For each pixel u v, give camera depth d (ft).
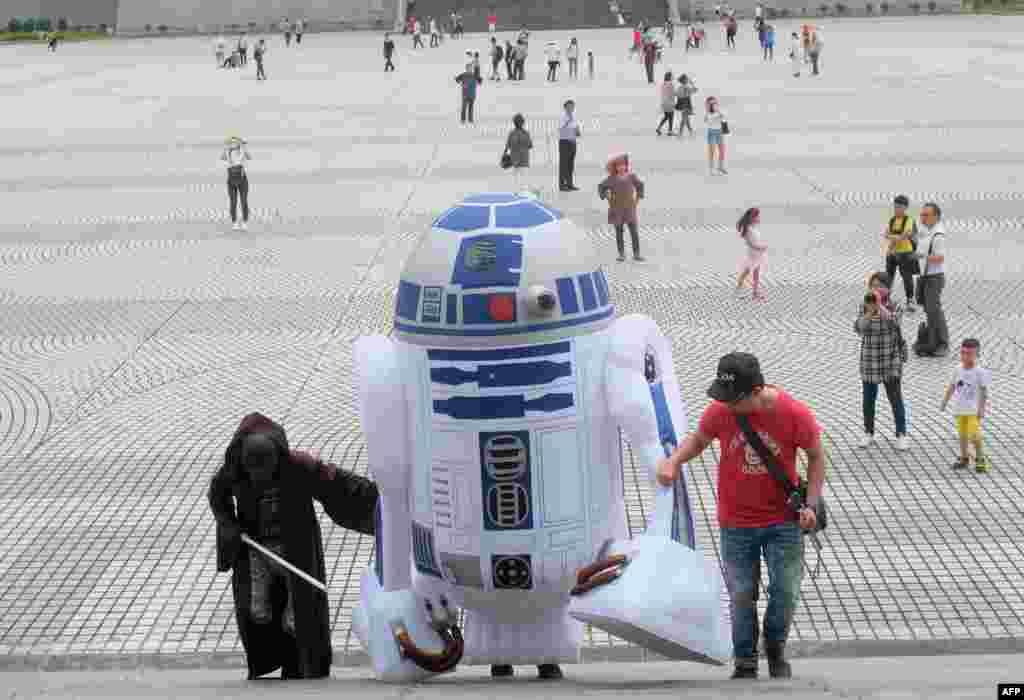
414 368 20.01
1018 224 70.13
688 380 46.91
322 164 95.35
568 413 19.67
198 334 54.65
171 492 38.22
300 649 22.48
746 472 20.01
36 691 19.74
